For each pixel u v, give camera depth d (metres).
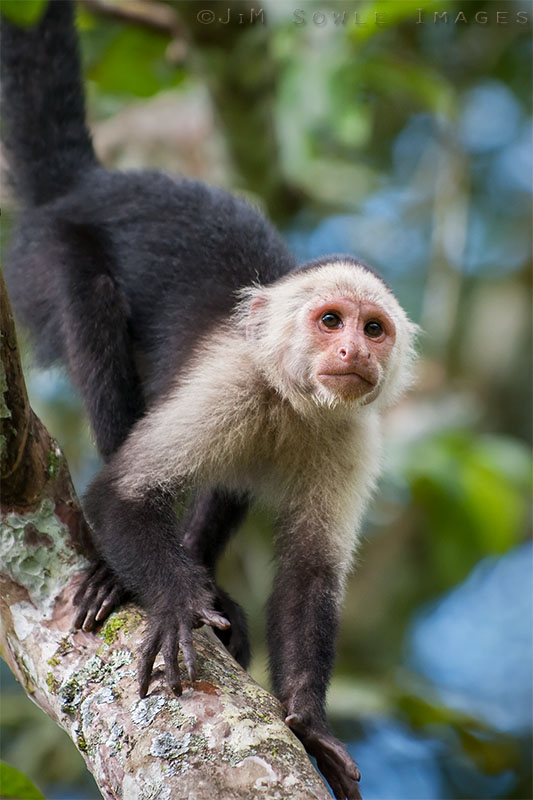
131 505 8.80
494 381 17.69
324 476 9.88
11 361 7.18
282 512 10.06
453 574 15.42
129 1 14.38
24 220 11.70
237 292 10.34
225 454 9.65
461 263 15.95
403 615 16.70
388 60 14.09
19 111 12.07
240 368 9.73
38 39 12.05
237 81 14.16
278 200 15.37
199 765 6.16
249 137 14.66
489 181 18.84
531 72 17.62
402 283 17.56
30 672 7.28
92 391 10.20
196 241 10.73
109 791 6.40
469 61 17.11
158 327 10.51
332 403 9.42
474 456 14.87
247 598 14.87
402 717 13.91
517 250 18.58
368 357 9.42
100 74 15.12
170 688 6.78
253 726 6.42
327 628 9.12
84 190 11.57
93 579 7.63
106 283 10.48
